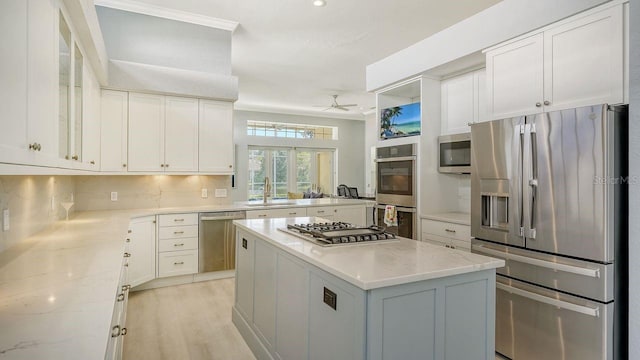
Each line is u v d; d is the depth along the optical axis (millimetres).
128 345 2717
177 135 4223
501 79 2906
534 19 2635
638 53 711
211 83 4242
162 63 4051
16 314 1122
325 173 10734
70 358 843
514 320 2539
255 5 3621
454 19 3867
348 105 8031
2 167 1038
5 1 1055
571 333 2221
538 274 2393
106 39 3828
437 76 3898
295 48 4762
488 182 2744
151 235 3932
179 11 3795
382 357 1470
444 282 1616
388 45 4652
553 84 2531
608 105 2059
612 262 2078
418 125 4070
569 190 2209
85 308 1178
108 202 4176
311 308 1871
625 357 2131
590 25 2326
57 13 1685
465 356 1685
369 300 1449
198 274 4285
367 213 5641
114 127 3891
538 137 2375
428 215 3793
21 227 2289
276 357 2283
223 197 4777
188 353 2619
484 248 2746
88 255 1924
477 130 2824
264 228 2713
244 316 2889
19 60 1171
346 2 3512
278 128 9969
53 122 1605
